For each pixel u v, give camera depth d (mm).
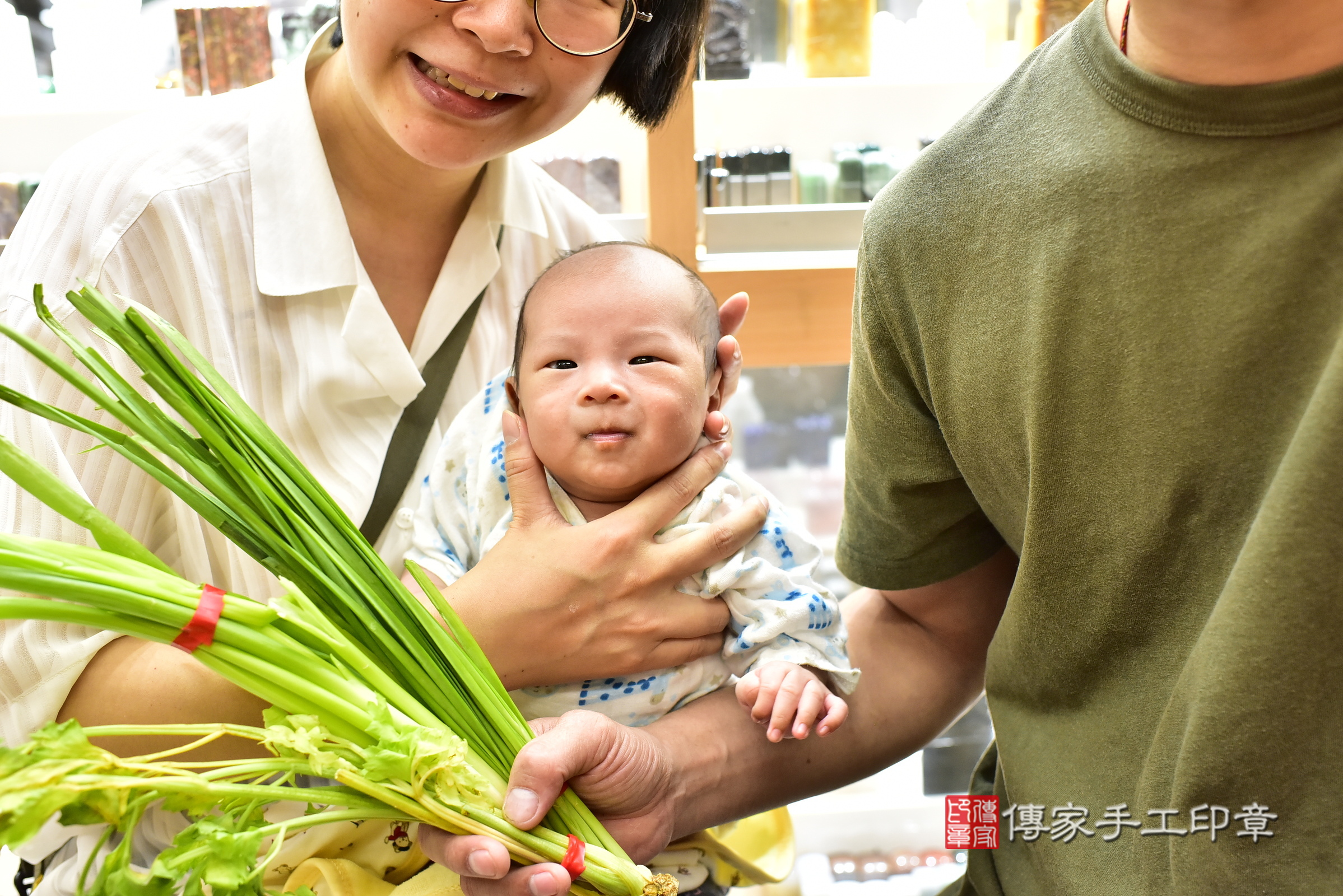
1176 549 757
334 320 1103
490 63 962
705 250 1722
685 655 992
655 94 1196
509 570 952
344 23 1003
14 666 882
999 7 1961
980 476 887
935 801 1998
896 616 1104
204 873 581
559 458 984
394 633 767
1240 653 662
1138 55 748
